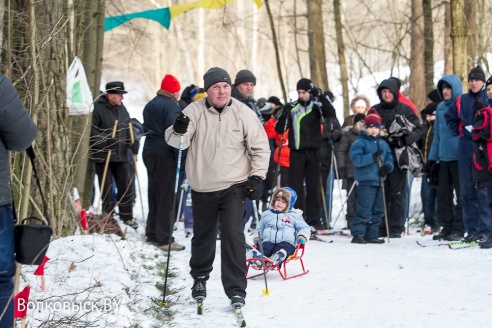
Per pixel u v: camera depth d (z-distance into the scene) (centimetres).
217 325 751
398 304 818
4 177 551
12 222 564
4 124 541
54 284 830
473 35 2284
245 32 5934
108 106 1434
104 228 1170
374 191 1380
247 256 1011
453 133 1271
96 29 1371
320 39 2464
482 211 1263
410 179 1608
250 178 782
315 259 1143
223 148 786
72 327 688
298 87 1430
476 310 781
